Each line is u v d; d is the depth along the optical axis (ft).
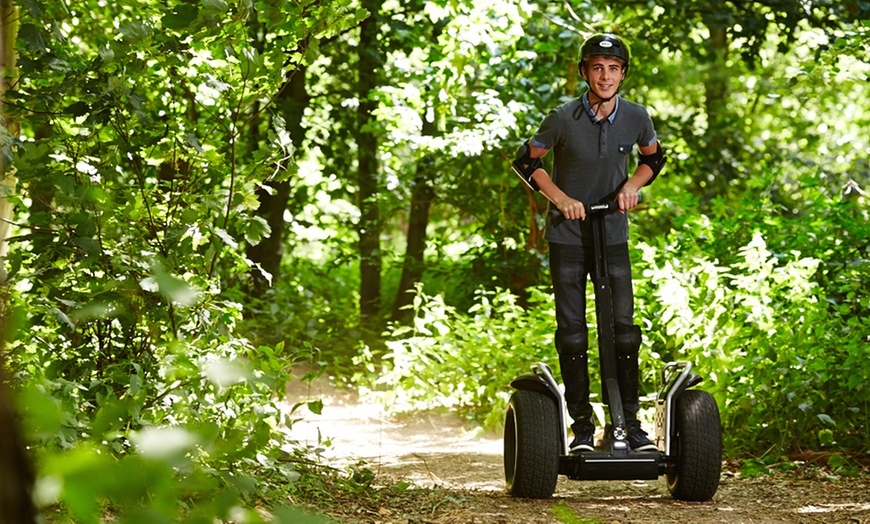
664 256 45.75
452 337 47.88
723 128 82.84
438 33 60.64
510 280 64.08
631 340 25.25
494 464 34.35
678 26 70.18
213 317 22.54
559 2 58.85
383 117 54.70
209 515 4.55
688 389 26.16
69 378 20.25
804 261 38.65
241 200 23.82
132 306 20.99
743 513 23.53
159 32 22.95
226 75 23.61
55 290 21.22
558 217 25.49
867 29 38.14
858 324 35.91
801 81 40.06
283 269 81.25
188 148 24.08
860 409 33.99
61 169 21.83
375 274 75.31
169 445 3.88
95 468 3.61
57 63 21.94
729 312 37.65
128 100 21.86
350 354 61.62
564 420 25.04
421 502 24.08
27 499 3.58
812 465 32.12
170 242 21.99
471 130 53.01
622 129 25.18
